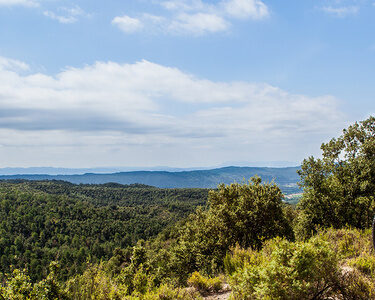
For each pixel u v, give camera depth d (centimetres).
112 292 531
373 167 1203
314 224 1251
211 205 1365
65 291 518
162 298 526
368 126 1425
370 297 350
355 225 1134
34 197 17275
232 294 462
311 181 1334
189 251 1469
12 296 479
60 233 13600
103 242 13262
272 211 1160
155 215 18225
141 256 743
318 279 368
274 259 386
